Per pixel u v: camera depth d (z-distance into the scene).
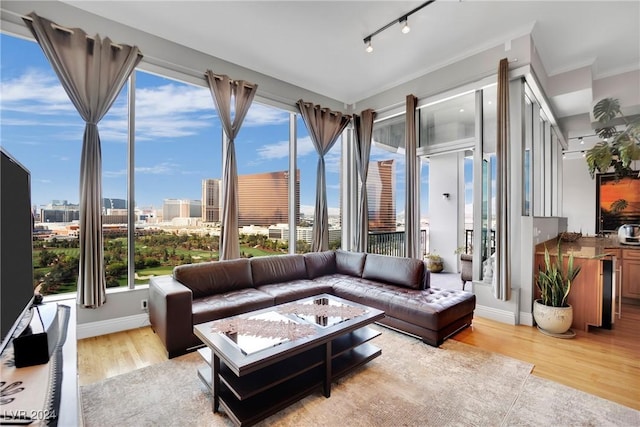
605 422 1.71
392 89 4.70
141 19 3.10
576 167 6.59
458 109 4.28
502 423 1.69
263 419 1.71
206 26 3.24
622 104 4.00
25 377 1.20
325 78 4.50
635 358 2.48
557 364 2.38
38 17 2.63
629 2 2.79
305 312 2.36
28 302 1.55
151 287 2.95
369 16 3.07
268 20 3.14
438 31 3.31
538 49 3.56
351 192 5.46
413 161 4.30
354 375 2.20
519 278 3.36
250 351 1.68
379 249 5.47
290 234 4.74
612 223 6.14
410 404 1.86
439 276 5.88
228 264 3.37
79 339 2.83
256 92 4.21
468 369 2.29
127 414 1.76
